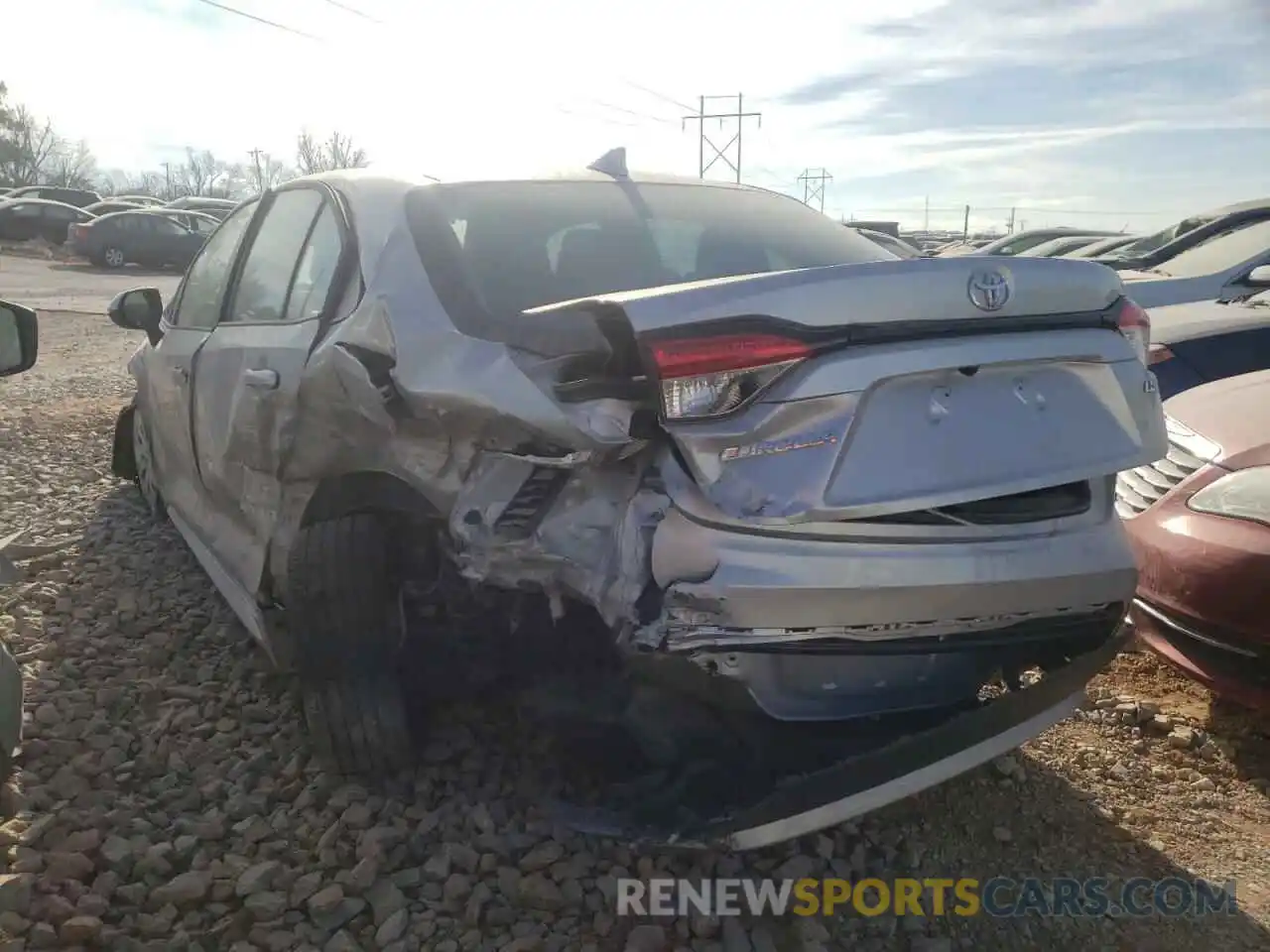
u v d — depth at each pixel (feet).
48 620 13.26
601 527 7.88
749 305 7.36
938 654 8.05
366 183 11.12
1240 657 10.87
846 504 7.38
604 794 9.43
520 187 10.87
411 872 8.59
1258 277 22.30
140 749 10.48
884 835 9.53
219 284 14.20
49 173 244.83
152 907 8.17
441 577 9.28
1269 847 9.86
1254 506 11.13
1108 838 9.80
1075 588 8.33
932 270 7.73
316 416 9.77
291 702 11.37
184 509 14.79
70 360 36.65
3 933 7.67
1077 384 8.34
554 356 8.03
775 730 7.92
